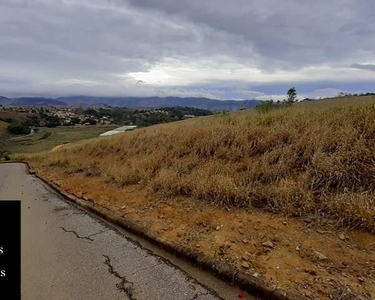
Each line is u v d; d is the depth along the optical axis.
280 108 9.19
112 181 7.00
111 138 14.80
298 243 2.87
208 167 5.51
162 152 7.32
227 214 3.76
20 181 10.19
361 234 2.82
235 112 11.78
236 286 2.52
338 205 3.13
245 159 5.18
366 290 2.14
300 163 4.33
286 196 3.58
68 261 3.17
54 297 2.48
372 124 4.34
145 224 4.01
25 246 3.64
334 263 2.49
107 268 2.98
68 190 7.17
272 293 2.26
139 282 2.68
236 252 2.89
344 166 3.69
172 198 4.77
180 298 2.40
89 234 4.03
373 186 3.33
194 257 2.96
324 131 4.61
